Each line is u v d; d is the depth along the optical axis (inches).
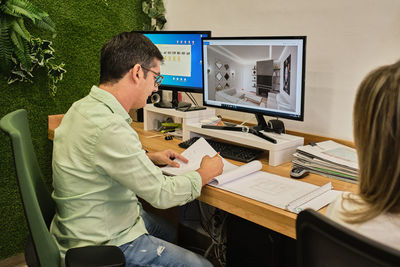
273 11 77.6
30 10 80.4
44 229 41.2
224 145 73.8
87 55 97.4
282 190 53.6
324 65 71.4
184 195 50.8
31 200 39.7
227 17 86.9
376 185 25.4
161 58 55.0
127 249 50.6
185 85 85.4
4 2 77.9
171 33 84.4
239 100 74.1
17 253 93.5
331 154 62.2
